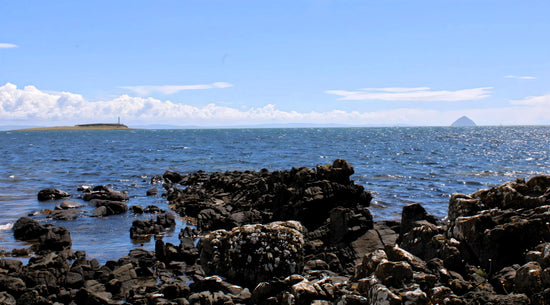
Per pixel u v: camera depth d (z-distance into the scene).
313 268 14.76
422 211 17.81
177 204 31.69
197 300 11.91
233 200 30.28
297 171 25.03
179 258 17.30
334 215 17.78
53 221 25.72
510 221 11.68
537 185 13.71
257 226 14.60
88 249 19.47
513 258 10.91
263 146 111.81
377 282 9.90
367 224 18.19
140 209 28.66
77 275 14.28
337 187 22.02
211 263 14.20
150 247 19.98
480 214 12.49
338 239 17.28
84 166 59.81
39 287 13.16
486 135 193.00
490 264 10.73
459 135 195.38
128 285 14.23
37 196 34.53
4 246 19.81
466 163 64.88
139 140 160.25
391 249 11.50
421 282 9.91
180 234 22.11
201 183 41.81
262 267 13.49
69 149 101.19
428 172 52.59
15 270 14.65
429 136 185.75
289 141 143.12
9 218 26.22
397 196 34.94
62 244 19.53
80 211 28.59
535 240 10.94
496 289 9.82
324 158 73.88
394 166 60.12
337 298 10.33
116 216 27.55
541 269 9.12
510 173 51.69
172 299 12.72
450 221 13.96
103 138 189.38
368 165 61.53
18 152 88.94
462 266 11.09
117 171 54.31
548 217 11.17
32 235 21.38
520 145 113.56
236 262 13.77
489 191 13.80
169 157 75.88
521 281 9.19
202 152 88.75
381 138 167.50
